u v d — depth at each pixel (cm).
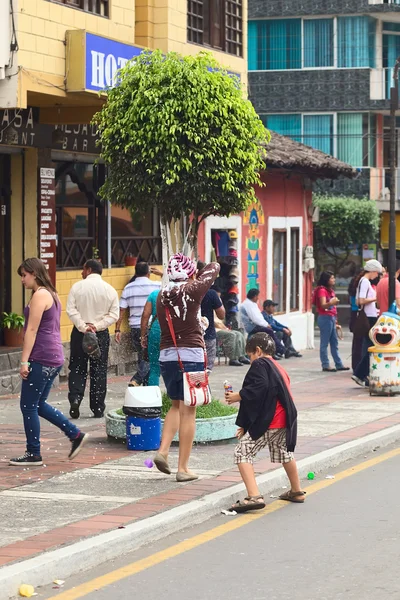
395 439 1705
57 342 1401
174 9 2419
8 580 884
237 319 2944
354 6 5272
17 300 2206
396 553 1022
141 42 2386
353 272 5225
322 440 1605
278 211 3328
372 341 2217
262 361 1212
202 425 1533
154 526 1073
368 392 2245
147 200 1555
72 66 1952
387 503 1246
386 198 5394
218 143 1506
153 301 1728
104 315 1811
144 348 1727
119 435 1551
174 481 1288
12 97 1839
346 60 5331
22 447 1515
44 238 2195
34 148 2175
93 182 2439
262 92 5403
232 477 1312
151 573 959
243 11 2772
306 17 5341
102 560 992
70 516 1105
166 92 1510
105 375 1820
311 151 3466
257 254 3169
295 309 3512
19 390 2103
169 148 1506
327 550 1034
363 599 878
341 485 1353
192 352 1290
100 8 2116
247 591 903
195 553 1026
